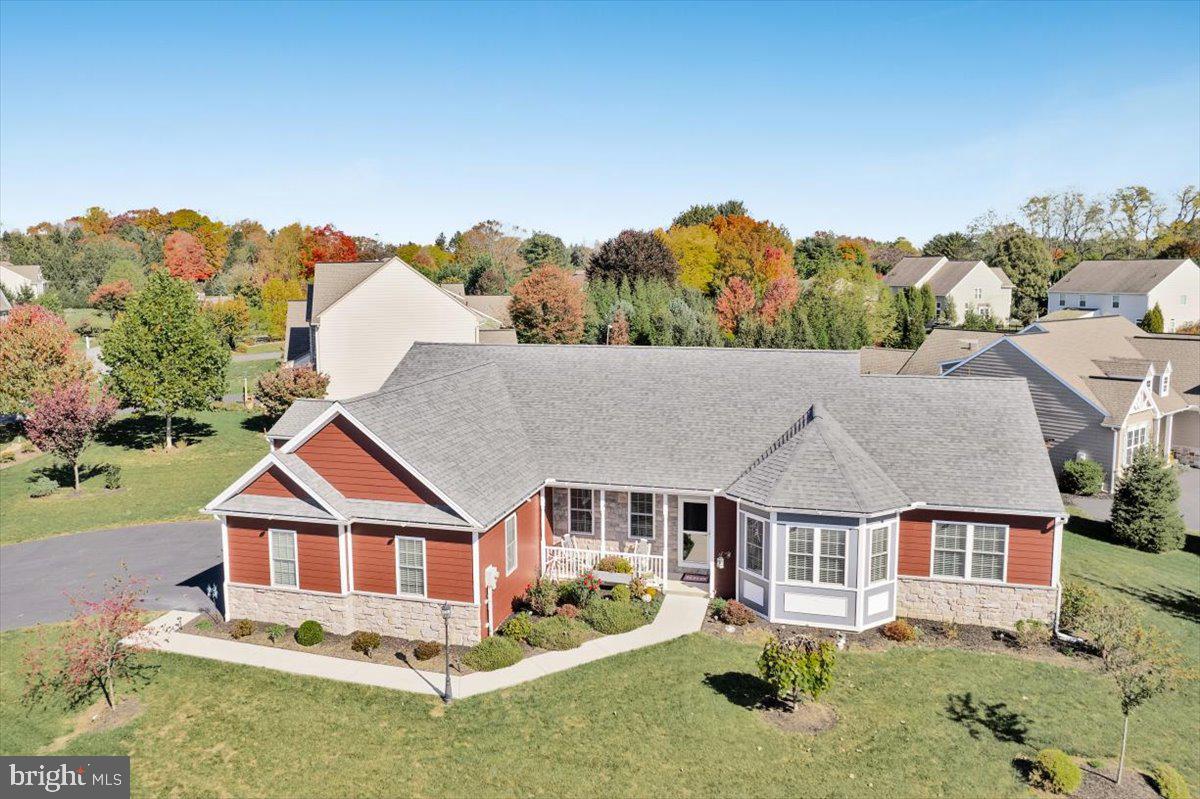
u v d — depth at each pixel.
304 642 20.77
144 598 24.12
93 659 17.47
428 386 24.83
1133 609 20.14
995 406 24.48
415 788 15.16
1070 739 17.05
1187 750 16.88
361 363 50.34
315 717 17.48
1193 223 110.06
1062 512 21.34
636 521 25.59
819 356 27.02
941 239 130.88
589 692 18.38
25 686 19.03
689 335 58.62
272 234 150.50
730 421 25.78
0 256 117.12
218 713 17.67
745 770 15.67
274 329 92.50
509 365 29.66
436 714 17.56
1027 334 42.06
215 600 24.06
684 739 16.59
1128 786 15.42
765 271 82.44
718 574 24.14
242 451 43.28
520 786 15.22
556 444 26.14
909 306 69.38
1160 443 42.03
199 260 126.00
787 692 17.78
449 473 21.42
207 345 43.59
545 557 25.52
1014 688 18.95
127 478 38.19
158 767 15.82
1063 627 22.03
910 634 21.23
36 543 29.48
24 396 43.66
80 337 81.38
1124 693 15.55
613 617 21.50
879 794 15.08
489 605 21.05
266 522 21.69
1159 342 45.69
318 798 14.90
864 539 21.28
